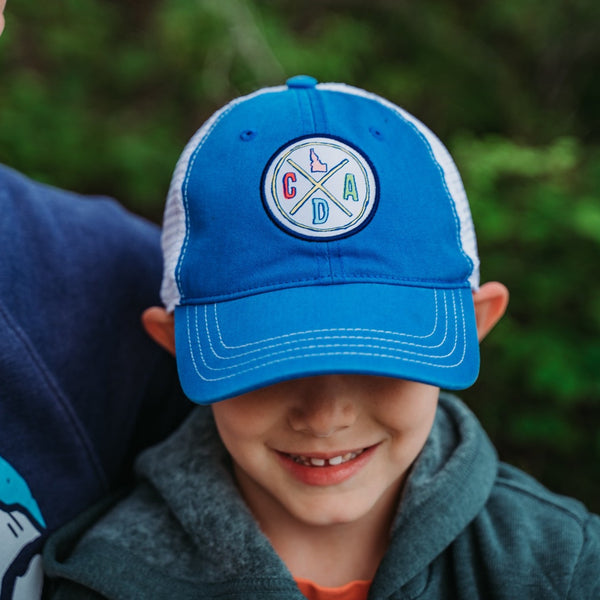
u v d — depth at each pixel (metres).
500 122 3.67
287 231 0.90
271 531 1.04
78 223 1.13
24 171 3.02
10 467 0.95
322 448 0.92
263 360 0.85
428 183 0.96
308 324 0.86
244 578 0.94
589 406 2.62
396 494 1.03
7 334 0.96
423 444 0.98
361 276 0.89
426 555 0.94
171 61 3.38
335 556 1.03
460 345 0.90
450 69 3.74
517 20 3.73
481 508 1.00
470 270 0.96
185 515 1.00
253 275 0.90
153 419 1.22
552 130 3.59
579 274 2.66
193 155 0.99
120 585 0.94
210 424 1.07
